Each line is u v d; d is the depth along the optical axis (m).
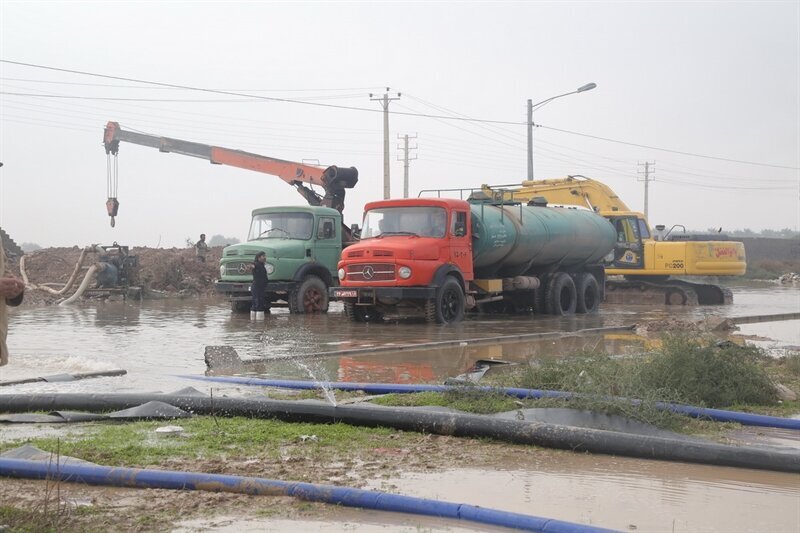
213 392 8.96
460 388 8.18
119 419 7.37
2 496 5.03
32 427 7.11
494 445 6.59
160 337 15.33
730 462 6.00
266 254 20.39
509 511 4.99
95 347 13.58
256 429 6.98
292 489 5.08
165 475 5.24
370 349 13.03
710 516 4.95
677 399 7.89
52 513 4.67
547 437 6.48
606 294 30.30
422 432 6.93
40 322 18.95
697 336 10.13
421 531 4.56
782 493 5.43
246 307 21.70
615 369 8.08
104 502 4.96
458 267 18.66
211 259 35.81
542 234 21.17
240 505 4.95
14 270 30.89
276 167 27.92
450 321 18.67
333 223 21.61
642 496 5.33
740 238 76.88
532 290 22.56
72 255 34.28
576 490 5.44
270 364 11.55
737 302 31.53
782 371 10.86
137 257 29.58
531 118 37.09
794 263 67.69
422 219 18.55
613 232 24.77
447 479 5.64
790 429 7.40
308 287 20.88
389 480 5.58
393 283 17.70
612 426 7.05
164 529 4.51
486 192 22.30
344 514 4.82
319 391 9.02
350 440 6.67
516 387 8.77
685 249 28.86
